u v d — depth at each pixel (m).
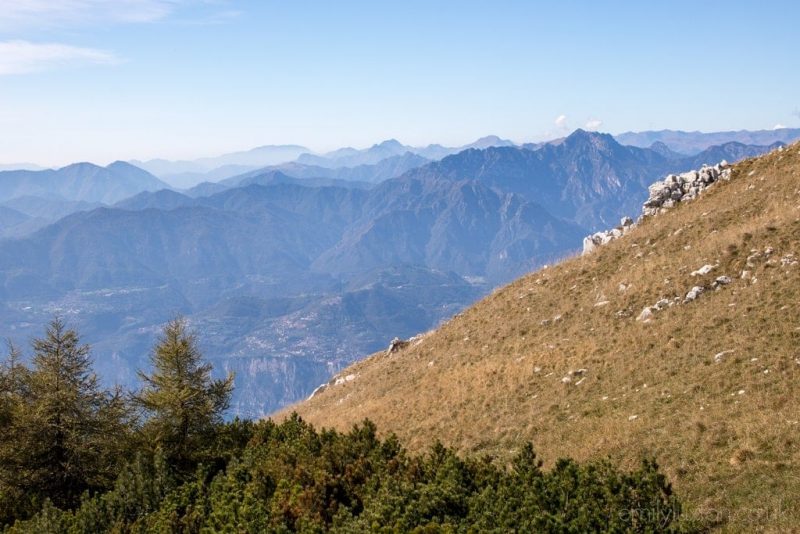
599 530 12.52
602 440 20.12
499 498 13.91
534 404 25.98
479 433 25.08
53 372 24.36
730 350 23.28
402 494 14.90
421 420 29.20
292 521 15.20
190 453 25.00
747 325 24.75
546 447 21.59
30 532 18.11
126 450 24.86
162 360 26.22
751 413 18.25
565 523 12.52
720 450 16.97
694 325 26.92
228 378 27.38
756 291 27.20
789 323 23.42
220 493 17.91
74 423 24.11
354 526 13.61
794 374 19.80
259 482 18.11
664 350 25.94
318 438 21.66
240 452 24.59
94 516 18.80
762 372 20.78
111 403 25.69
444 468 16.06
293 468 18.77
